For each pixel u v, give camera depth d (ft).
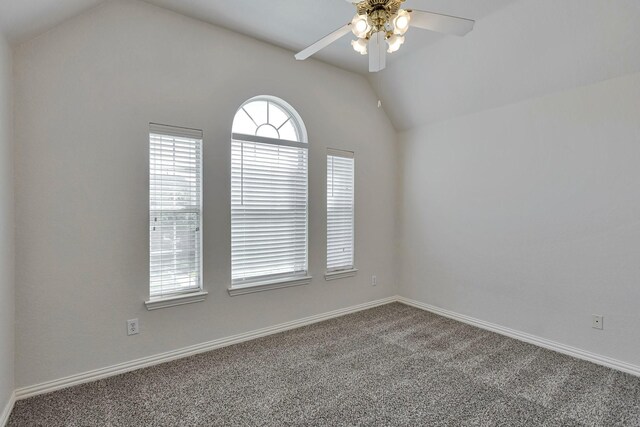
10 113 6.31
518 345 9.36
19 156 6.54
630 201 7.71
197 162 8.77
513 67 9.02
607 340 8.11
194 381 7.37
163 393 6.89
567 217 8.74
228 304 9.27
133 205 7.79
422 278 12.66
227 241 9.18
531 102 9.40
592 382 7.34
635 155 7.61
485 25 8.50
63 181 6.98
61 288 7.02
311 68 10.81
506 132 10.00
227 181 9.14
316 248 11.13
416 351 8.93
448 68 10.18
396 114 12.88
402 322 11.18
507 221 10.03
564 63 8.23
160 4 7.95
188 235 8.70
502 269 10.18
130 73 7.69
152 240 8.18
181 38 8.36
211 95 8.82
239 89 9.29
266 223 10.09
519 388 7.11
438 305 12.10
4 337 5.99
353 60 10.98
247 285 9.56
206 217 8.81
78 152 7.13
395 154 13.47
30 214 6.67
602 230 8.14
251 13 8.32
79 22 7.09
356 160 12.17
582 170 8.44
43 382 6.86
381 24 5.23
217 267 9.04
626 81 7.71
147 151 7.94
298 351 8.91
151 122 7.97
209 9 8.15
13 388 6.54
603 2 6.91
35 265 6.74
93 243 7.34
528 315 9.59
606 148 8.04
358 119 12.17
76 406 6.43
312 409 6.39
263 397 6.77
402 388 7.12
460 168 11.28
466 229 11.14
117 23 7.53
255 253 9.90
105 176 7.44
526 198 9.57
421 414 6.24
